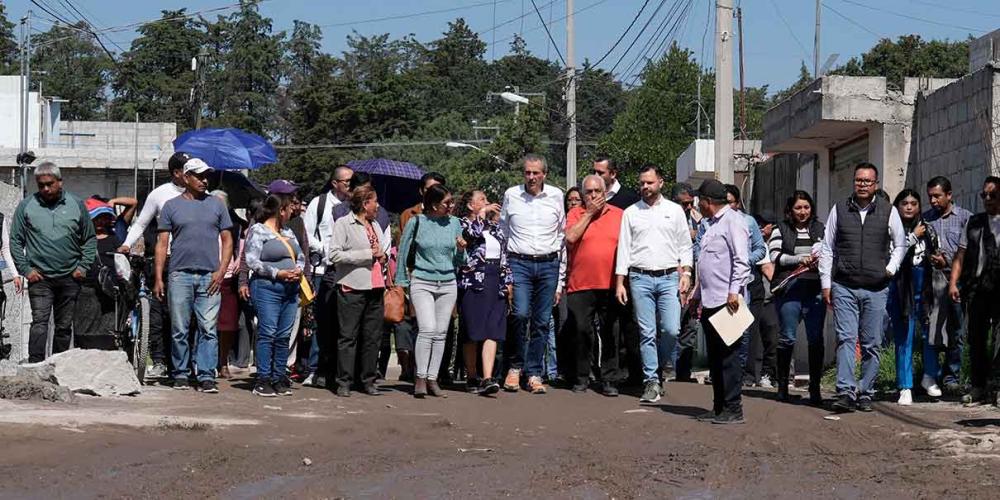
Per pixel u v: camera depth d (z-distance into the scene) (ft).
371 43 269.23
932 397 38.58
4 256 38.99
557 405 37.29
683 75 201.57
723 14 64.13
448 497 23.26
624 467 26.58
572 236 39.96
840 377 35.58
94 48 241.35
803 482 25.05
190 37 241.35
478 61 269.44
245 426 30.42
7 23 239.71
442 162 192.65
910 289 37.63
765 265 41.88
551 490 24.09
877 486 24.53
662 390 39.81
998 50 67.15
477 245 39.19
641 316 38.40
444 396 38.91
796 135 61.16
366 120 212.43
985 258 36.78
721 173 64.03
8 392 31.48
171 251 37.42
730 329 33.22
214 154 49.42
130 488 22.79
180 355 37.70
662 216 38.52
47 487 22.50
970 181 48.65
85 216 37.88
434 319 38.63
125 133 155.63
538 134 141.38
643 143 196.95
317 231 41.63
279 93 244.63
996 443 28.91
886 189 55.62
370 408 35.63
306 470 25.39
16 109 140.05
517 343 40.73
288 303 38.19
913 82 56.08
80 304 38.29
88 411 30.68
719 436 31.32
